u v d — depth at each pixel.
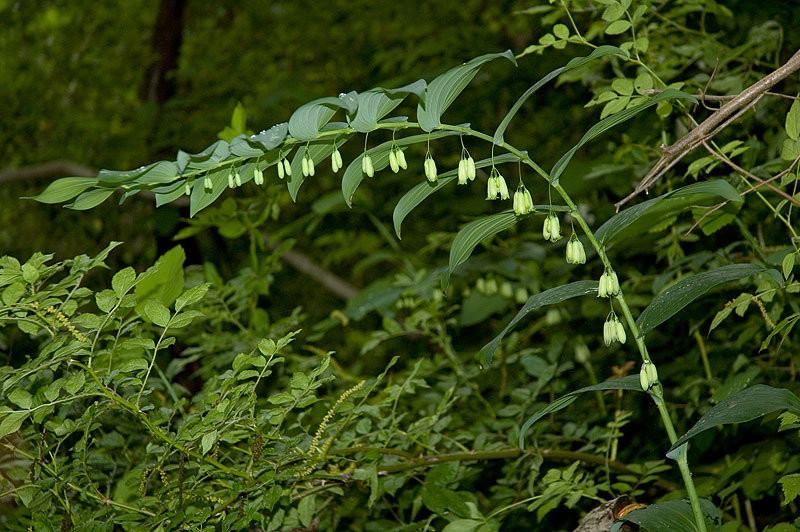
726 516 2.69
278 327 3.04
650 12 2.79
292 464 2.16
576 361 3.48
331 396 2.95
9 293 1.71
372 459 2.21
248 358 1.79
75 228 5.61
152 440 2.00
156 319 1.75
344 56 7.03
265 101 5.24
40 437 1.92
